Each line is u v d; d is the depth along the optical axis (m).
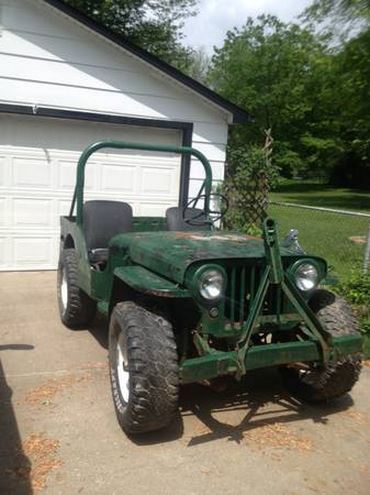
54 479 3.00
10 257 7.99
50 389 4.09
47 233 8.10
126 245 4.12
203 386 4.26
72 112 7.87
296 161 37.03
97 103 8.01
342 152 33.50
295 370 4.07
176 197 8.73
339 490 3.02
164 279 3.52
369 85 20.53
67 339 5.21
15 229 7.94
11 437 3.40
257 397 4.12
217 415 3.81
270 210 18.30
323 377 3.78
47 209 8.05
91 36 7.79
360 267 6.77
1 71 7.47
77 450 3.29
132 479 3.03
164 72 8.10
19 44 7.50
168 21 18.83
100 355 4.82
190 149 5.37
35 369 4.47
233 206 8.83
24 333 5.34
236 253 3.52
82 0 16.47
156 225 5.83
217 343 3.63
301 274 3.57
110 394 4.03
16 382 4.21
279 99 36.59
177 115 8.44
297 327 3.74
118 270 3.80
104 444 3.36
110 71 7.99
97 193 8.26
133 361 3.22
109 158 8.26
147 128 8.41
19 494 2.86
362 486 3.06
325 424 3.75
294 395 4.13
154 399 3.19
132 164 8.41
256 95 37.25
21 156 7.81
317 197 29.33
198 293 3.28
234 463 3.22
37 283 7.36
